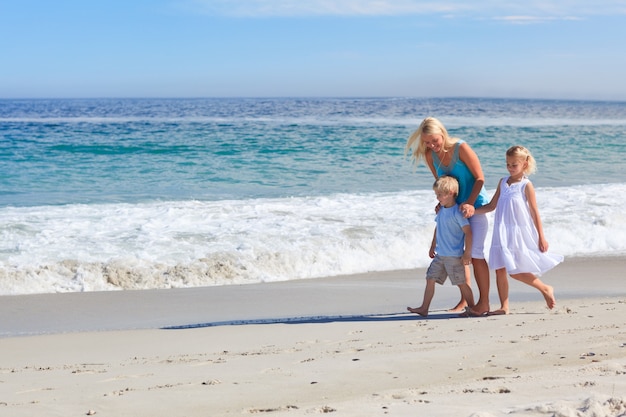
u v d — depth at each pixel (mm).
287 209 13180
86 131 33375
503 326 5785
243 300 8164
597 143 29922
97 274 9141
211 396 3936
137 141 27250
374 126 38281
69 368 5008
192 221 12016
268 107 84375
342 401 3711
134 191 16094
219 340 5906
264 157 23016
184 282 9211
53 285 8883
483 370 4281
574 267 9953
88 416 3646
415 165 6949
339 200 14289
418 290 8609
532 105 111000
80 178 18141
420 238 11172
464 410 3189
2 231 10969
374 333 5840
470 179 6578
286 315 7309
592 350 4648
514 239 6406
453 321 6258
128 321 7250
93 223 11719
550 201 14391
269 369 4547
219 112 65250
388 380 4156
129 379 4438
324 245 10617
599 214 13023
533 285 6539
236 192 16078
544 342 4961
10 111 75000
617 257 10750
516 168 6449
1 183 17062
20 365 5258
